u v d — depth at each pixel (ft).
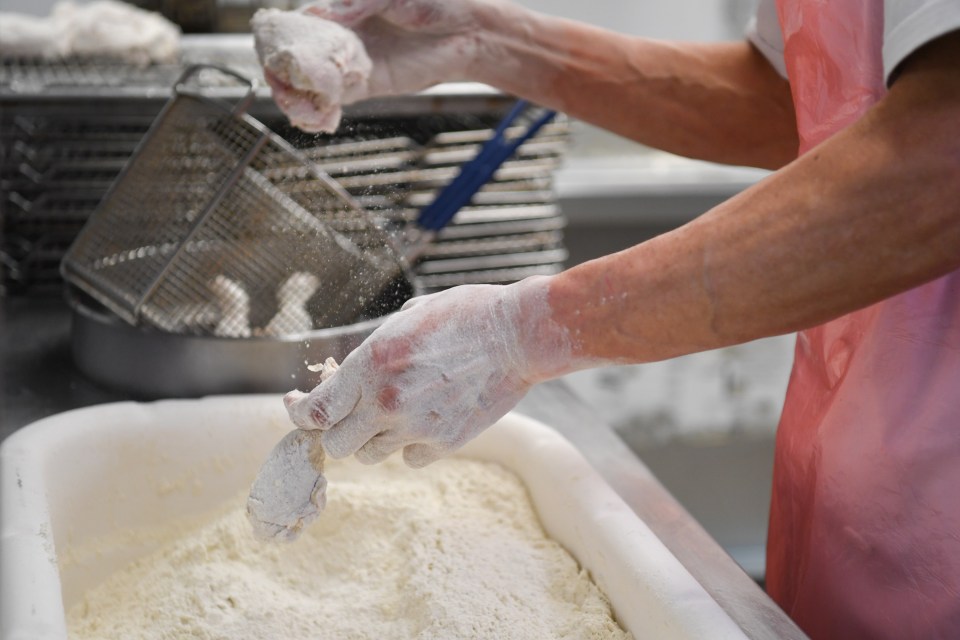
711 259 1.90
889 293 1.87
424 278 4.42
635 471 2.96
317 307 3.05
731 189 6.49
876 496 2.48
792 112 3.29
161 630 2.39
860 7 2.35
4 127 3.88
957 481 2.34
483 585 2.48
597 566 2.48
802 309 1.88
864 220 1.80
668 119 3.31
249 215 2.99
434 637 2.28
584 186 6.32
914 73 1.79
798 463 2.80
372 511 2.82
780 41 3.13
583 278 2.04
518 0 6.92
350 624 2.45
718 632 2.05
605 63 3.26
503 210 4.43
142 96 3.82
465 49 3.18
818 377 2.73
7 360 3.52
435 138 4.24
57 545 2.63
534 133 3.79
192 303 3.15
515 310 2.07
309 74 2.71
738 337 1.94
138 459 2.86
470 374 2.07
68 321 3.95
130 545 2.82
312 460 2.20
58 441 2.67
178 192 3.12
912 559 2.43
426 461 2.20
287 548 2.75
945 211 1.76
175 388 3.16
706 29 7.27
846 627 2.61
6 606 1.98
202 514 2.96
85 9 4.76
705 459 6.93
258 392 3.13
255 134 2.93
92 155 3.99
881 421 2.46
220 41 4.92
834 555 2.62
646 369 6.75
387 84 3.16
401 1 3.03
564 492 2.68
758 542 6.79
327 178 2.91
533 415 3.36
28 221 4.06
